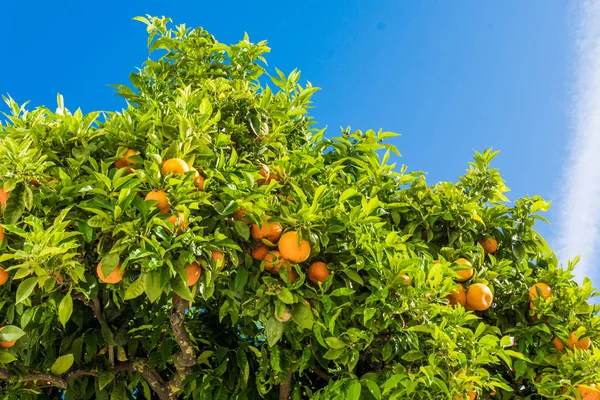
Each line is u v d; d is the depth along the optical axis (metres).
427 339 2.14
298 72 2.68
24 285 1.80
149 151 2.03
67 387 2.42
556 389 2.42
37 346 2.39
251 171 2.18
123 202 1.86
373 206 2.13
